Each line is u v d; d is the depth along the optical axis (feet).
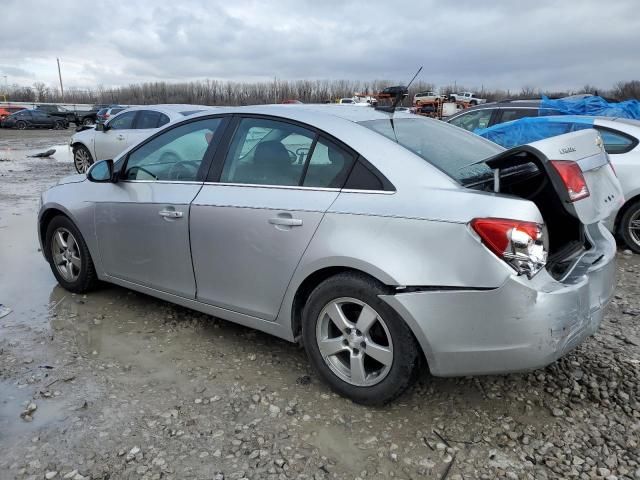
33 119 118.52
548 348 8.05
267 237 10.07
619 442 8.63
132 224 12.57
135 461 8.16
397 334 8.76
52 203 14.47
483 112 27.45
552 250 9.52
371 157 9.30
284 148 10.42
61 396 9.84
